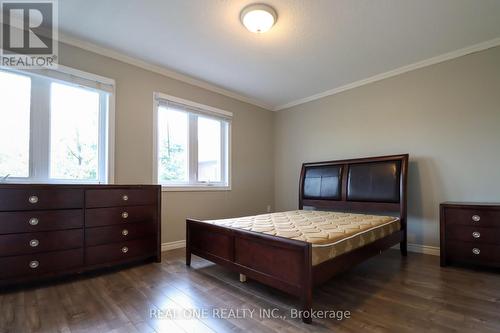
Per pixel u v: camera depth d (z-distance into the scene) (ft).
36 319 4.98
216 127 12.76
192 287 6.56
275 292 6.25
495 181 8.48
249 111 14.20
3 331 4.58
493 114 8.53
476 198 8.81
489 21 7.32
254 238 6.10
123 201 8.00
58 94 8.16
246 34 7.97
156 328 4.71
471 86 8.93
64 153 8.22
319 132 13.35
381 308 5.42
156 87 10.26
